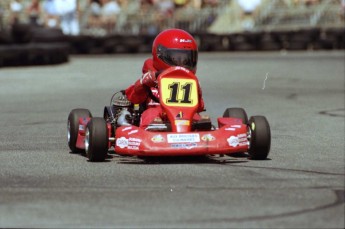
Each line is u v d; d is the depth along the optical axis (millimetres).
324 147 27500
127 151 22953
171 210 17156
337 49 109625
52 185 20016
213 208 17359
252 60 85438
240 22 116938
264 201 18031
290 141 29125
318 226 15922
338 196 18625
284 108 41312
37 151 26828
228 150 22844
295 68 71750
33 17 95938
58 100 46375
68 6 106938
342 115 38125
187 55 25234
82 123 25766
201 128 24391
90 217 16578
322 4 113438
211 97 47062
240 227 15805
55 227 15789
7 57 76938
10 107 42906
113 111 26625
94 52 104625
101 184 20062
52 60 80750
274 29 115625
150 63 26062
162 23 115625
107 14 113000
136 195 18688
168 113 23922
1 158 25047
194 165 23078
